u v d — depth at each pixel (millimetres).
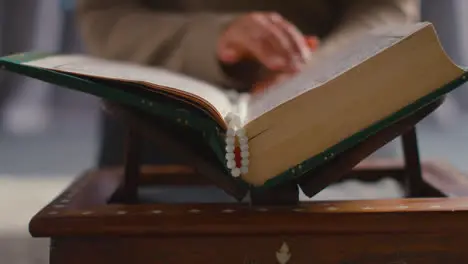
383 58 376
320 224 391
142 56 724
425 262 398
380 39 425
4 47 2639
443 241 397
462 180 558
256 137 379
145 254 403
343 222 392
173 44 710
